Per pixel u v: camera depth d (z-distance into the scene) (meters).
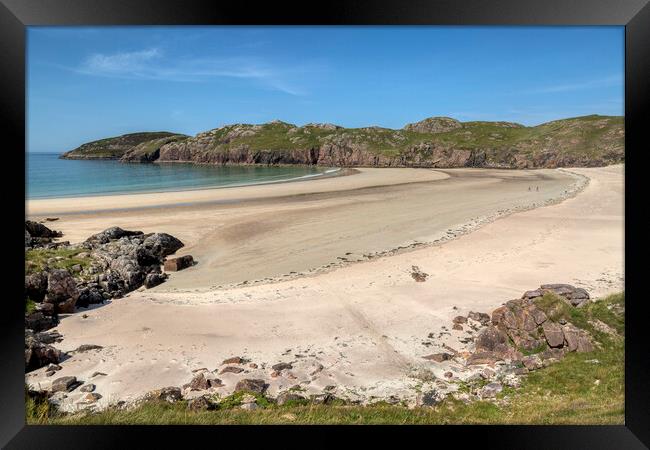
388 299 17.16
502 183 70.56
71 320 15.42
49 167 127.62
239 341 13.74
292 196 53.31
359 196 53.03
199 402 9.54
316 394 10.37
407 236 29.00
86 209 43.16
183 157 167.38
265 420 8.18
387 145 147.12
